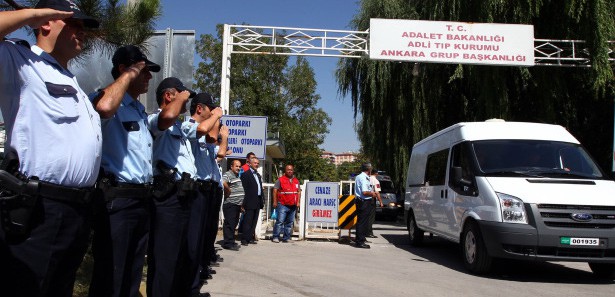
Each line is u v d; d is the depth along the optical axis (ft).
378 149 70.54
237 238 42.11
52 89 9.50
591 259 25.26
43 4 10.02
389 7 64.80
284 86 101.76
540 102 57.62
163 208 15.76
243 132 40.88
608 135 61.21
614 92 56.29
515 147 30.25
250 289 22.71
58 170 9.40
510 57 48.88
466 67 57.26
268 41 55.26
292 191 42.14
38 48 9.77
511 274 28.68
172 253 15.79
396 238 48.73
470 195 29.07
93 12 19.62
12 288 9.07
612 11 54.85
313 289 23.22
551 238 24.95
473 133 31.76
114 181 12.80
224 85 48.85
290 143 101.09
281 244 40.42
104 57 23.91
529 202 25.46
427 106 65.00
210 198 22.53
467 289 24.29
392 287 24.31
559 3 54.24
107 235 12.70
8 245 8.98
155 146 16.30
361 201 40.11
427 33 48.24
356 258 34.14
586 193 26.12
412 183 43.50
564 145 30.76
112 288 12.73
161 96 15.88
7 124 9.36
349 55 51.13
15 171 9.14
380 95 66.74
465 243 29.45
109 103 10.77
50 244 9.29
